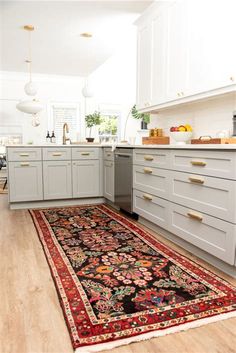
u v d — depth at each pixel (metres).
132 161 3.12
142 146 2.85
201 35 2.35
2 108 6.46
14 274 1.88
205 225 2.00
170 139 3.29
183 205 2.24
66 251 2.28
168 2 2.78
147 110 3.35
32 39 4.32
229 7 2.06
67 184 3.96
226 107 2.46
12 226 2.98
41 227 2.93
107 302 1.53
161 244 2.44
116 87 7.28
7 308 1.49
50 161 3.84
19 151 3.69
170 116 3.34
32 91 4.23
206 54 2.31
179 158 2.28
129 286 1.71
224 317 1.40
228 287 1.69
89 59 5.43
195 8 2.40
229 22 2.07
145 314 1.42
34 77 6.62
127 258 2.14
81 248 2.35
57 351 1.19
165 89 2.91
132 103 7.43
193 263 2.05
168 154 2.43
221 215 1.83
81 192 4.05
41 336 1.28
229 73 2.09
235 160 1.70
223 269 1.91
